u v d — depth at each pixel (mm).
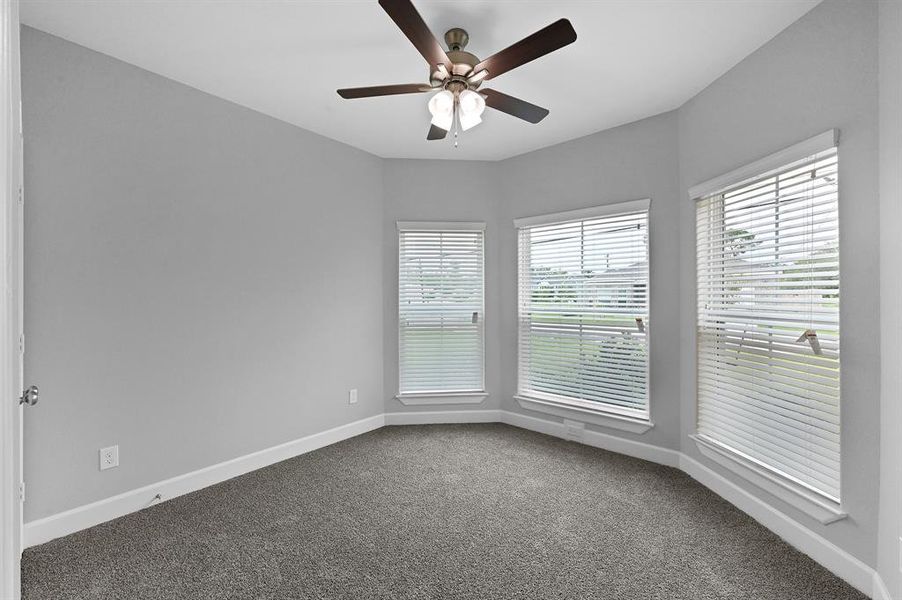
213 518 2207
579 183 3352
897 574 1464
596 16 1923
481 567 1808
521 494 2479
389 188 3801
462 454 3109
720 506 2334
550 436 3504
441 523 2158
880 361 1579
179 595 1640
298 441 3113
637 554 1899
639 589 1675
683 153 2771
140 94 2320
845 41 1708
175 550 1925
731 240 2383
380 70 2385
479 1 1823
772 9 1866
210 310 2623
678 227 2836
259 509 2301
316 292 3256
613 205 3125
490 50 2201
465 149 3609
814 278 1886
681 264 2805
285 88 2574
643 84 2529
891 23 1502
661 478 2693
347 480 2670
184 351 2504
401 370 3846
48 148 2006
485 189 3879
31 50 1963
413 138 3361
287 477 2715
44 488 1999
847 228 1703
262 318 2904
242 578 1734
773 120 2064
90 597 1629
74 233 2084
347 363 3490
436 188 3840
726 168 2383
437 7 1861
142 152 2324
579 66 2338
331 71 2391
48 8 1838
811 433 1879
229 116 2719
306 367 3182
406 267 3842
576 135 3307
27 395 1303
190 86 2527
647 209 2967
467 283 3891
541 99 2719
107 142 2195
